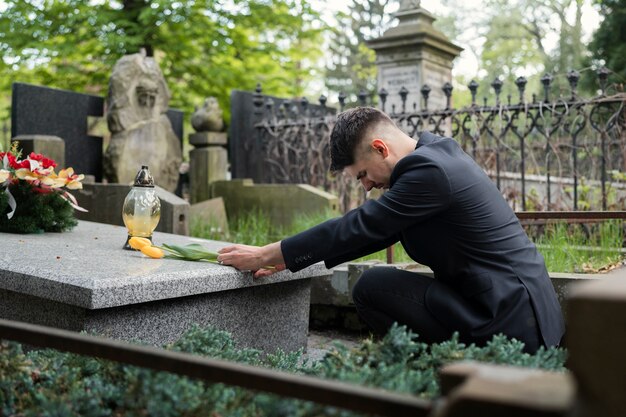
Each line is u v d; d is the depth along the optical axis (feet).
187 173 37.01
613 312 2.40
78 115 26.63
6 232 12.99
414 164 7.75
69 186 13.52
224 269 9.32
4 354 5.21
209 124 30.37
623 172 20.39
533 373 2.98
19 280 8.70
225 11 42.29
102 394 4.91
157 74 26.94
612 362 2.41
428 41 34.45
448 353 5.30
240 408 4.40
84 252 10.46
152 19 40.45
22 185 12.99
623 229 17.58
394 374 4.66
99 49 41.78
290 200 25.02
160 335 8.96
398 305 7.91
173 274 8.65
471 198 7.62
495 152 22.66
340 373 4.56
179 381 4.33
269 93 47.14
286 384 3.42
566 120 21.42
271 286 10.80
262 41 45.78
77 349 4.02
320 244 8.14
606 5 68.49
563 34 95.50
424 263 8.05
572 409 2.50
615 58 66.23
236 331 10.13
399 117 24.85
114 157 25.55
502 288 7.34
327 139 27.17
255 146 31.01
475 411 2.66
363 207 7.95
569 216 11.41
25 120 24.64
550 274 12.01
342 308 14.87
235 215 26.35
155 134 26.73
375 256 17.02
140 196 10.85
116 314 8.43
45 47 38.50
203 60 44.55
